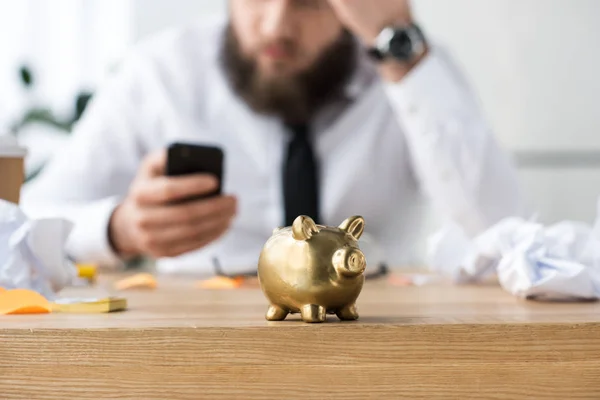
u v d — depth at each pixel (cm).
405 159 159
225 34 150
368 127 154
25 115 212
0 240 56
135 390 39
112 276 104
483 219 125
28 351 39
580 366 41
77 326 40
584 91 198
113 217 121
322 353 40
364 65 154
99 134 160
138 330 39
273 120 150
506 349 41
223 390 39
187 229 111
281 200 142
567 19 196
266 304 58
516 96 199
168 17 205
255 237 153
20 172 61
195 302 61
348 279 42
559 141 199
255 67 140
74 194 157
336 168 152
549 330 41
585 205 199
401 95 125
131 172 163
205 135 156
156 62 162
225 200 112
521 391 40
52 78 238
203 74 161
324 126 152
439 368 40
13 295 50
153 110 160
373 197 156
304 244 43
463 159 123
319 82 138
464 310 52
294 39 132
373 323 41
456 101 126
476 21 199
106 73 228
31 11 238
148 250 114
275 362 39
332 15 133
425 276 92
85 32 238
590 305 56
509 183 126
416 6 200
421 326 40
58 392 39
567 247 62
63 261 59
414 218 169
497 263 75
